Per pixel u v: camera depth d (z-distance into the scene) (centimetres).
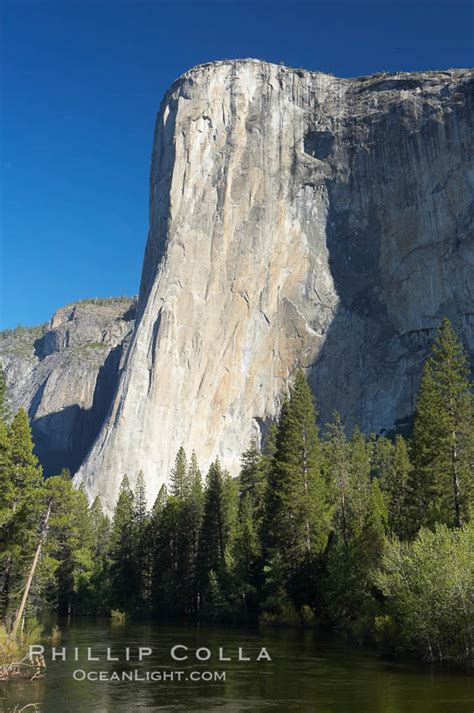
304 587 5253
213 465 7194
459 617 2938
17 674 2939
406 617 3127
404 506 5441
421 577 3052
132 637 4656
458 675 2758
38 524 4019
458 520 4303
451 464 4422
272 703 2281
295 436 5588
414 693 2384
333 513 5872
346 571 4350
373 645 3744
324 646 3850
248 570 6112
